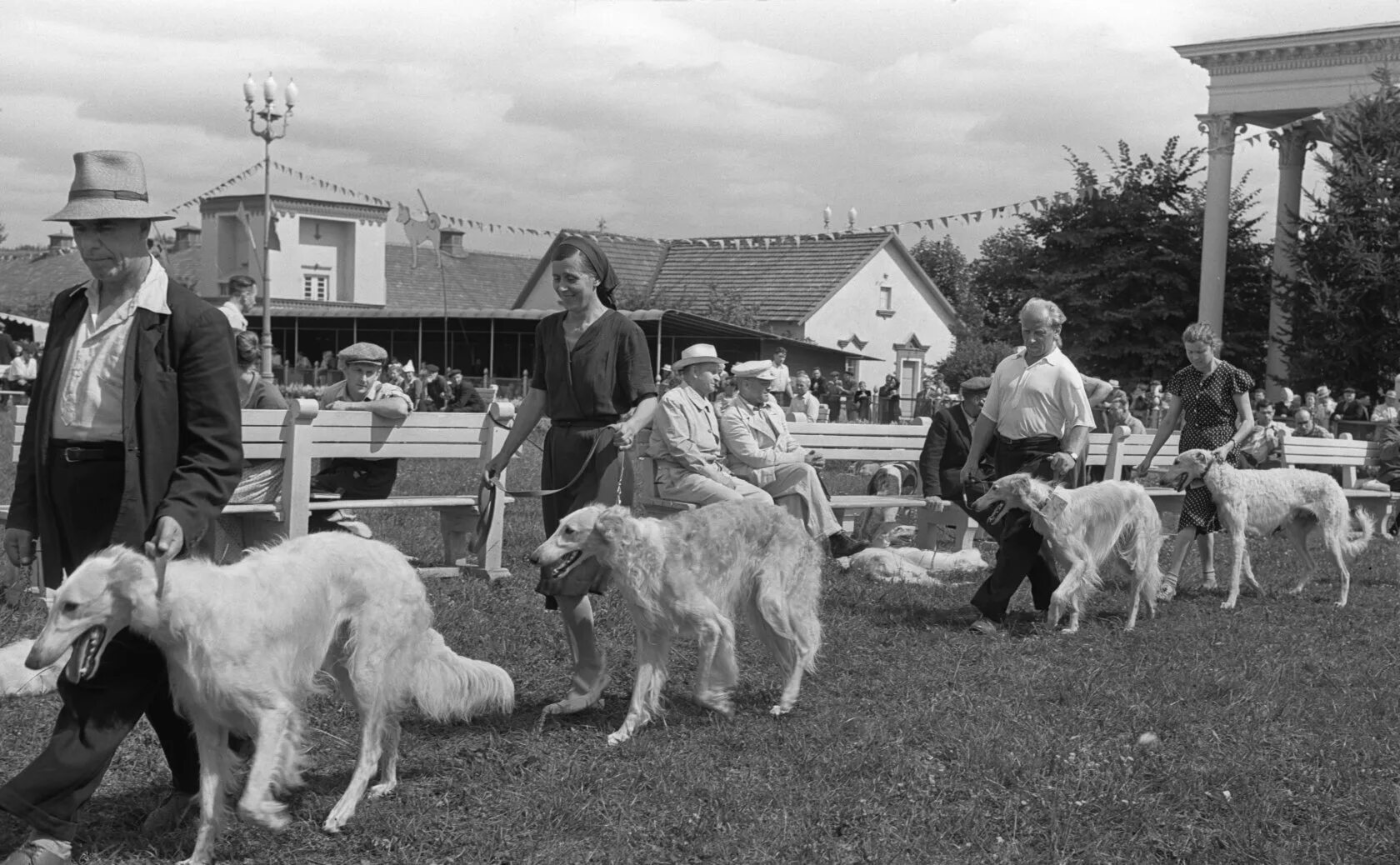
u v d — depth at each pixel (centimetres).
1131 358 3806
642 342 579
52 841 387
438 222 2836
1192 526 923
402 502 835
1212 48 3644
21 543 418
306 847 434
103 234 394
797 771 516
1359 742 565
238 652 390
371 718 448
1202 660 714
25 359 2938
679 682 650
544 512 591
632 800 478
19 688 564
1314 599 956
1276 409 3241
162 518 387
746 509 596
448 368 4159
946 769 521
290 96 2759
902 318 5334
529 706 595
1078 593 783
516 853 434
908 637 758
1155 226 3794
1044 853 446
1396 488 1385
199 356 407
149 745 518
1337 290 3212
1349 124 3241
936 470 1028
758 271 5156
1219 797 495
